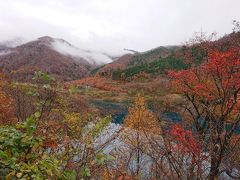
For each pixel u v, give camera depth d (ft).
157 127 45.85
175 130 35.40
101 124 16.16
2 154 12.99
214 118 44.57
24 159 13.87
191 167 29.91
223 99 46.68
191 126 56.70
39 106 17.04
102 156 14.60
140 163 36.52
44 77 17.04
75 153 15.14
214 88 57.57
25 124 15.01
